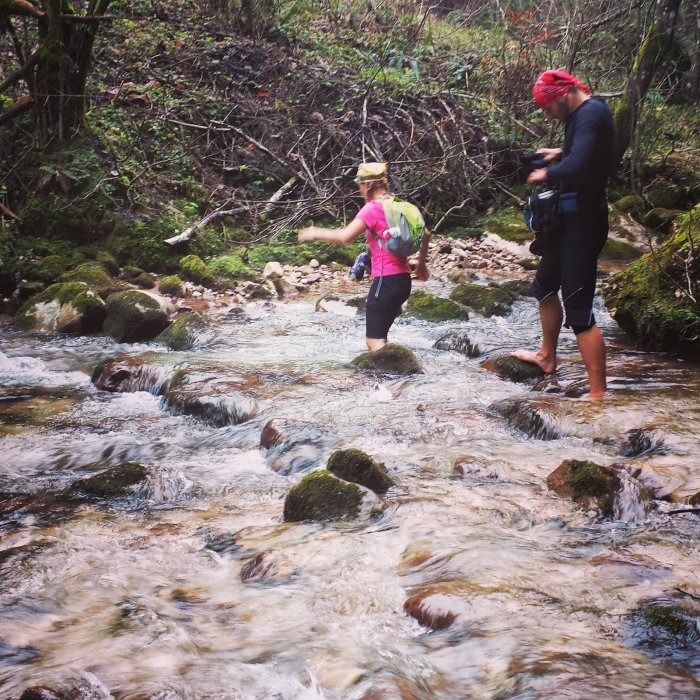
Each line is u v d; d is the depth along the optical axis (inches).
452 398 221.1
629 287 286.4
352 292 400.2
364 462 158.7
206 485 168.1
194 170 490.6
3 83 415.8
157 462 182.5
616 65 669.3
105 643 104.1
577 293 207.6
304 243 462.6
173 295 378.9
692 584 119.0
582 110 199.0
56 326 318.0
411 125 561.9
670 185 595.5
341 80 590.9
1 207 375.9
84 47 423.8
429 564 127.0
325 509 147.2
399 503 151.3
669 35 578.2
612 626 107.8
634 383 227.5
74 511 154.6
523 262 469.1
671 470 165.5
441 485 161.8
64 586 120.9
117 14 582.9
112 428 207.0
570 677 95.0
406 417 204.7
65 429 205.9
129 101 506.3
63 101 421.4
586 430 190.5
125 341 303.4
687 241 278.1
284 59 593.9
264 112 542.9
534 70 612.7
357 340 301.1
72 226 407.2
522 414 201.0
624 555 128.3
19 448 190.9
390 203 253.9
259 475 174.7
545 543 134.6
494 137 579.5
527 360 243.1
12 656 101.8
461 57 682.2
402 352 249.9
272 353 278.7
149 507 157.4
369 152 538.3
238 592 121.2
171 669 98.0
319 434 188.4
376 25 722.8
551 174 198.1
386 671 97.3
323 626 110.2
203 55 574.9
